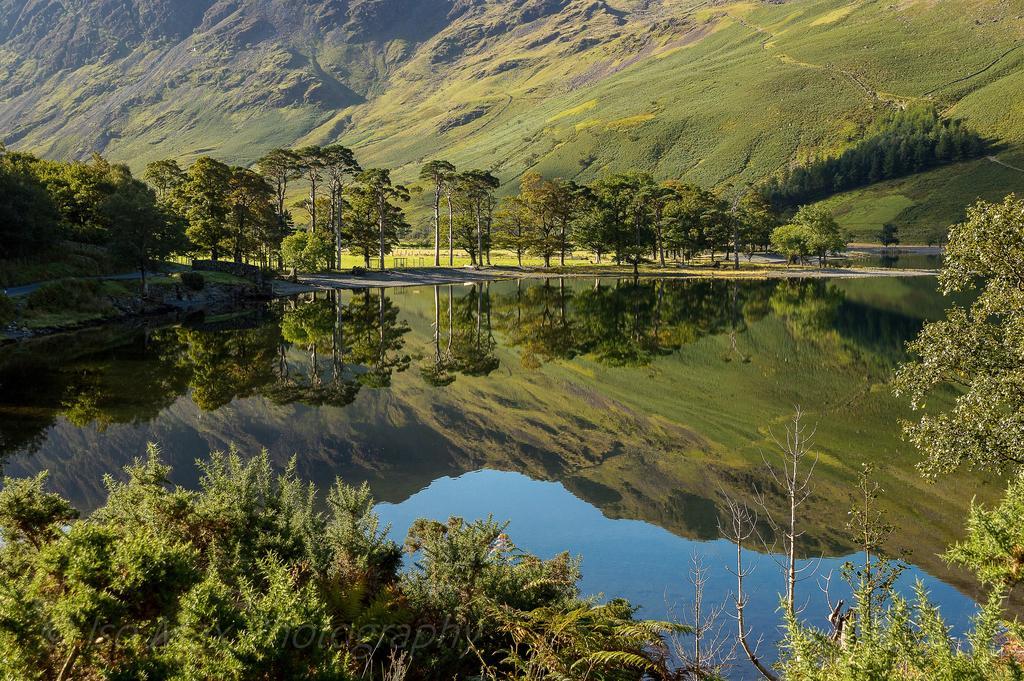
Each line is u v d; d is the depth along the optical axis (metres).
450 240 97.88
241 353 35.56
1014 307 13.96
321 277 78.06
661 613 9.59
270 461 18.52
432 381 29.92
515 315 53.28
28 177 59.00
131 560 5.11
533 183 112.25
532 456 19.59
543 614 6.75
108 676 4.26
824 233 107.31
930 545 13.12
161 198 79.88
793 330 44.47
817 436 21.59
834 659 4.87
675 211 103.88
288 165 84.75
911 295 65.75
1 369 29.58
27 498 7.48
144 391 26.08
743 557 12.14
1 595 4.70
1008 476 17.23
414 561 9.12
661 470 18.31
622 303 60.88
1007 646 5.80
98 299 48.88
